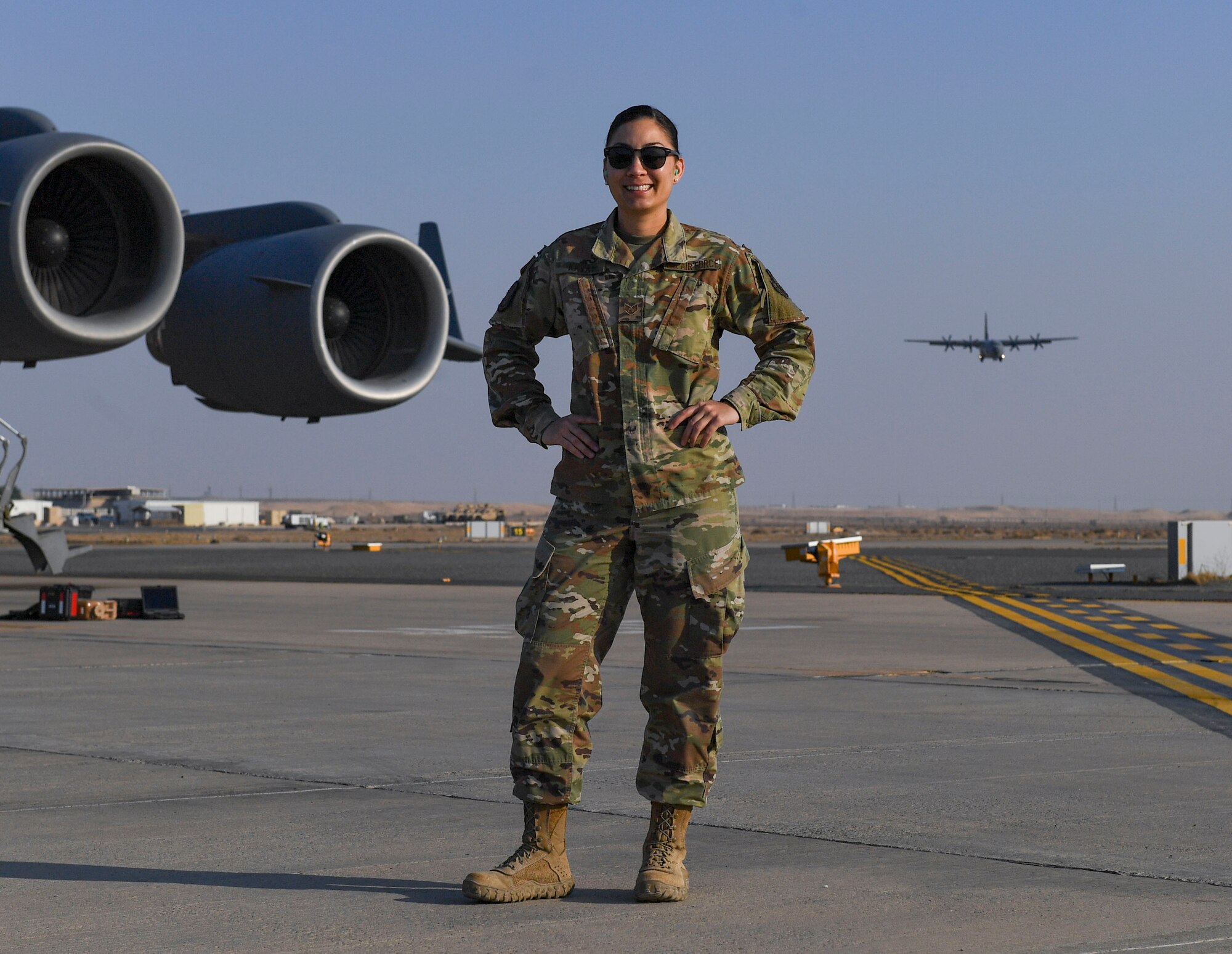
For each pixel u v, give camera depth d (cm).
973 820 571
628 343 432
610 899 439
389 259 2011
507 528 12144
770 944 384
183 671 1219
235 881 466
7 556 6028
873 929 400
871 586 2909
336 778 684
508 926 405
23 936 398
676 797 437
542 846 439
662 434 432
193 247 2105
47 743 800
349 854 509
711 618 434
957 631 1672
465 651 1433
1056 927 402
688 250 435
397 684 1120
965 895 441
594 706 445
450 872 479
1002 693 1048
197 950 382
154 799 627
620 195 432
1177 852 509
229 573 3847
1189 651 1404
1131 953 374
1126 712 935
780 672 1206
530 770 436
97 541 9600
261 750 775
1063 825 561
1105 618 1886
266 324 1903
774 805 605
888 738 814
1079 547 8444
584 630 437
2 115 1766
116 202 1744
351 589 2870
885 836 539
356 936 395
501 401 453
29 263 1656
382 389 1966
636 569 439
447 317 2036
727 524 438
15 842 531
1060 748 779
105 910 427
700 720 438
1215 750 769
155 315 1733
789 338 446
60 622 1822
